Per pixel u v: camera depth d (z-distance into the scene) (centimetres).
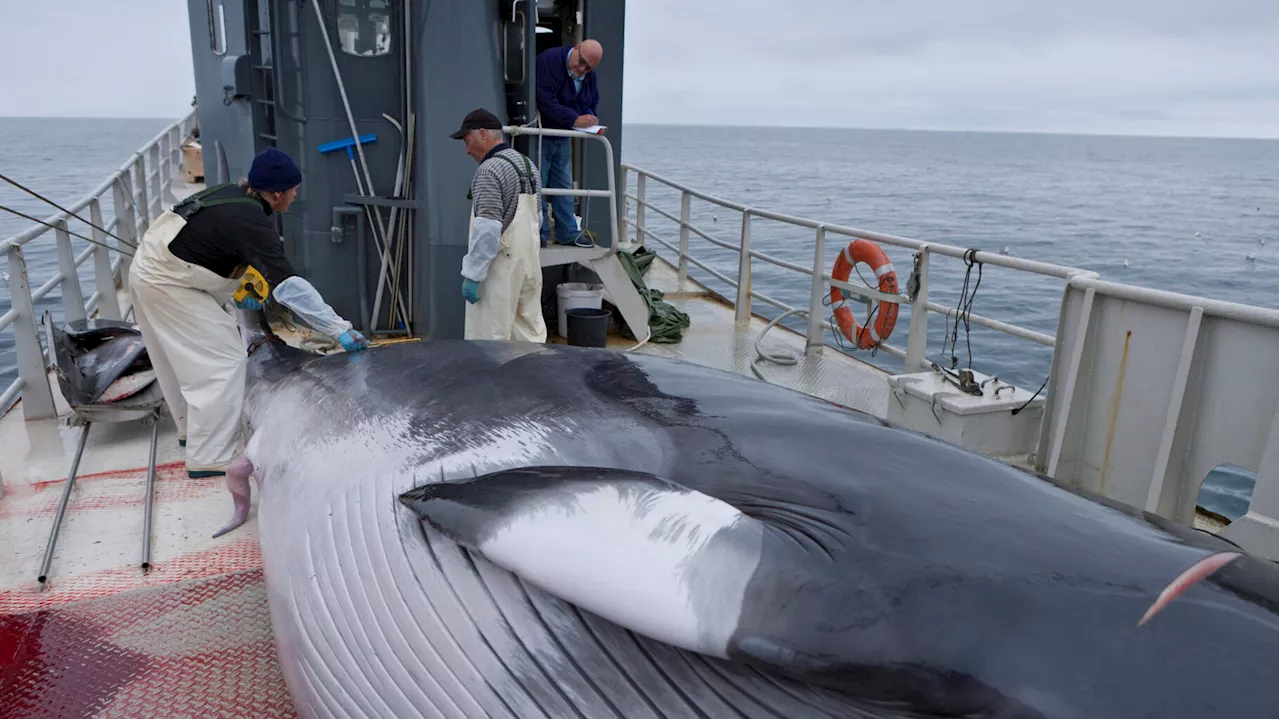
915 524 192
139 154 952
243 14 807
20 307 534
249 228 418
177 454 497
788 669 170
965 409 483
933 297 1817
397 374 317
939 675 163
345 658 263
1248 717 139
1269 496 372
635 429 252
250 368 405
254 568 377
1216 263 2995
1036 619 164
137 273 434
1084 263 2936
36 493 445
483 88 650
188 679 311
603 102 800
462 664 229
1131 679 150
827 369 726
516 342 344
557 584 189
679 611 176
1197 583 166
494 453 258
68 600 349
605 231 821
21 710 294
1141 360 430
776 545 184
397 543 249
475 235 557
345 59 664
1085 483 467
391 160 691
